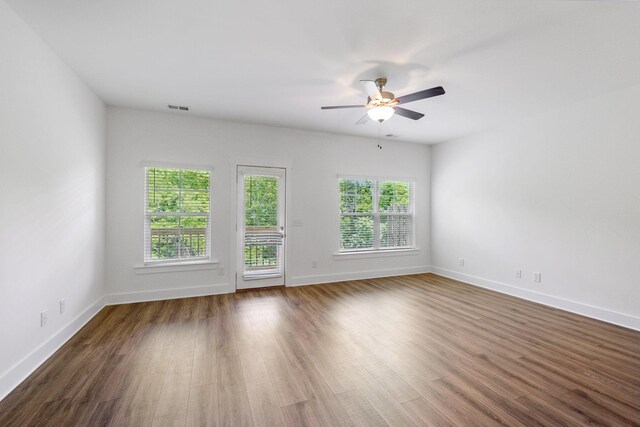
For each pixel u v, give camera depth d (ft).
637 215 9.81
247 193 14.64
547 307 12.07
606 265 10.57
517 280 13.58
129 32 7.14
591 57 8.06
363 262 17.01
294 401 6.03
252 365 7.42
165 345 8.50
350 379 6.82
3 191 6.14
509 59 8.21
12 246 6.41
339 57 8.20
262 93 10.68
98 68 8.92
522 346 8.54
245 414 5.64
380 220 17.76
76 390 6.34
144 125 12.51
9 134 6.32
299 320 10.52
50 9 6.33
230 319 10.58
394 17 6.51
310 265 15.72
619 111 10.20
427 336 9.20
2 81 6.10
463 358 7.82
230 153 13.94
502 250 14.28
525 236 13.26
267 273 14.99
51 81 7.91
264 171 14.82
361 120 11.43
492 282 14.75
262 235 14.93
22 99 6.73
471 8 6.19
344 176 16.43
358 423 5.41
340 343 8.69
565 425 5.37
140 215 12.48
